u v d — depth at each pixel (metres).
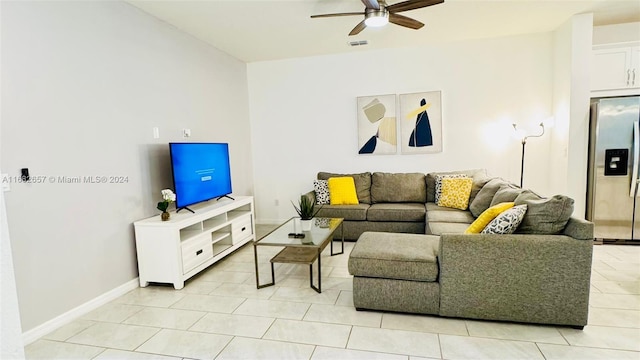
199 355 2.12
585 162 4.08
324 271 3.48
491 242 2.29
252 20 3.69
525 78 4.61
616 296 2.71
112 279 2.98
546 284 2.25
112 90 3.01
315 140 5.40
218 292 3.04
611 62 4.09
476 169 4.61
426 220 3.92
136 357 2.12
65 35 2.60
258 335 2.32
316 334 2.31
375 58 5.04
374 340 2.22
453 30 4.26
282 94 5.45
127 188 3.16
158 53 3.57
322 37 4.33
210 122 4.50
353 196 4.67
